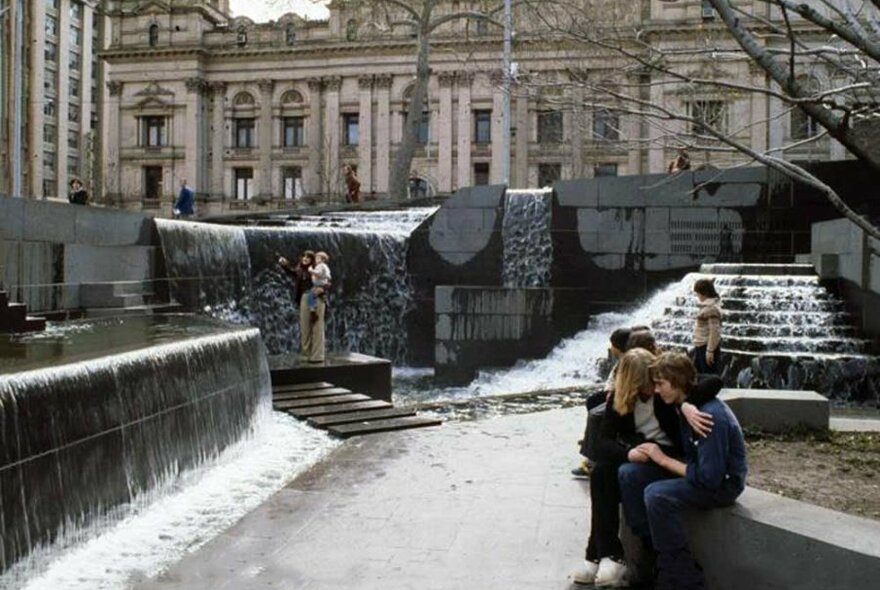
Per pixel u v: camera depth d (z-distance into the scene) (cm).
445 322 2247
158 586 628
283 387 1434
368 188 6931
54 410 720
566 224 2280
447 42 5269
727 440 546
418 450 1069
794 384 1591
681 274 2195
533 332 2223
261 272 2311
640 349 630
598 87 1033
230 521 825
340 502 837
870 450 848
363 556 683
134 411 855
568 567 655
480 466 982
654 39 2314
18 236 1515
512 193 2375
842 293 1755
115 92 7325
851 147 682
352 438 1157
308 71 7075
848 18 754
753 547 527
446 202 2428
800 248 2117
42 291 1581
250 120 7300
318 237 2395
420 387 2144
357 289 2436
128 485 833
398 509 811
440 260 2436
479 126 6600
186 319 1548
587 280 2259
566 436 1152
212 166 7312
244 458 1093
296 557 683
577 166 4788
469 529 750
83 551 732
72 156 8338
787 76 670
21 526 664
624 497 595
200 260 2092
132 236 1870
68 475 733
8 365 769
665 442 603
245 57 7175
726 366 1647
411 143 3709
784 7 643
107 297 1691
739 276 1852
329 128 7050
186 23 7169
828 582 492
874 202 2052
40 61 7175
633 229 2227
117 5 8056
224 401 1095
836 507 641
